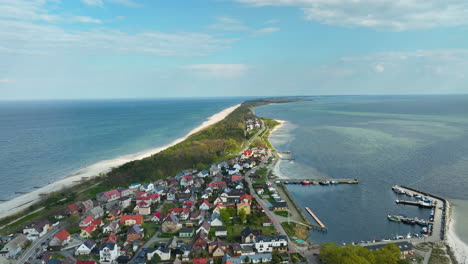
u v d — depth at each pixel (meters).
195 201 149.38
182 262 93.94
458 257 96.62
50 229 121.38
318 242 108.56
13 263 95.75
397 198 151.50
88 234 112.56
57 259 94.25
